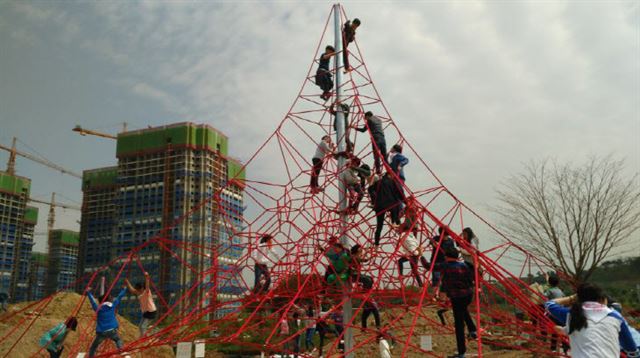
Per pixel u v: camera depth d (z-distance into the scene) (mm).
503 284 8938
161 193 92312
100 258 120250
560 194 26172
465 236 9398
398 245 9852
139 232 90938
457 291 8102
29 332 15367
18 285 144125
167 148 92875
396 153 11273
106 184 125312
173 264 70562
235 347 19812
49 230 180000
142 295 12945
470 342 15891
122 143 97438
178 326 11047
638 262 29875
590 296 5570
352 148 12492
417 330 17406
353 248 10219
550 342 11727
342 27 13477
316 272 11609
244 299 11164
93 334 16891
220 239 34156
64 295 19766
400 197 10445
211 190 90438
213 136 95625
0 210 134125
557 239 25719
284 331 16812
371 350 15930
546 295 11336
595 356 5137
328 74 13414
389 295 12445
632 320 14648
